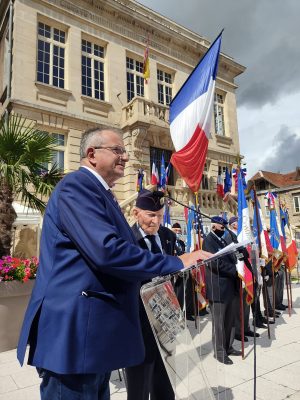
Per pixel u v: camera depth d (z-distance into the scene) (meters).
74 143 12.84
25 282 4.78
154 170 12.29
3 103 13.20
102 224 1.38
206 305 1.92
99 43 14.76
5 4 13.55
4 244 5.30
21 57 12.12
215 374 1.77
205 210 15.02
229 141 19.31
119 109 14.48
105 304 1.37
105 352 1.32
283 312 6.96
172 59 17.25
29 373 3.66
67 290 1.35
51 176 6.42
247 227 4.95
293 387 3.16
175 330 1.62
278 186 33.41
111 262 1.31
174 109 5.67
